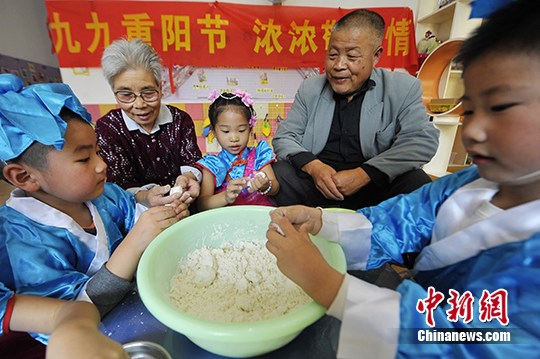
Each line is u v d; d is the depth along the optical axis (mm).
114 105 2197
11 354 646
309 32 2139
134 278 591
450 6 1919
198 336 367
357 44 1143
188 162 1360
